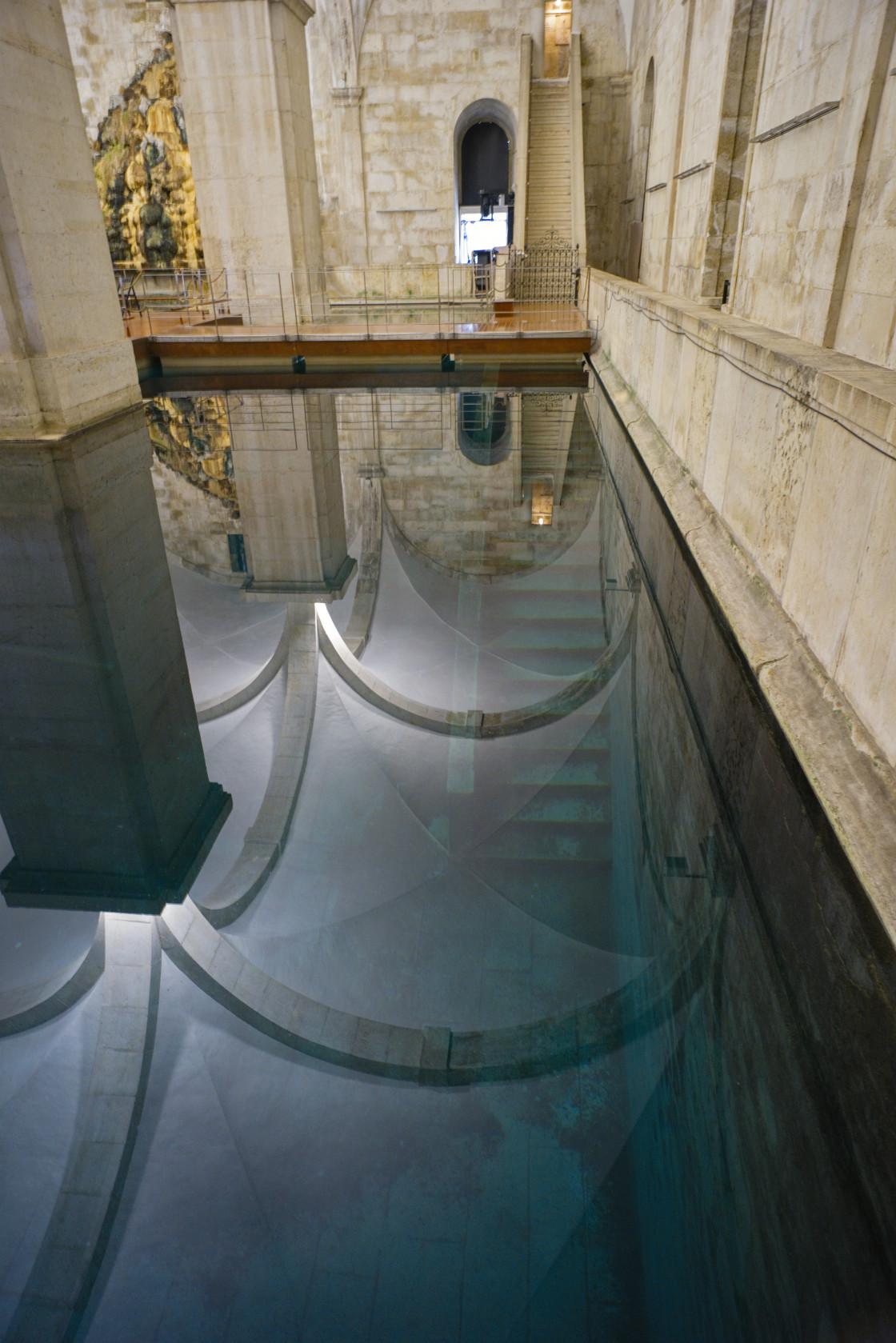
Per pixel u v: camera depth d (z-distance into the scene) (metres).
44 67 8.47
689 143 9.93
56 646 4.59
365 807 3.17
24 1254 1.56
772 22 6.11
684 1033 1.96
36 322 8.48
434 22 17.52
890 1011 2.02
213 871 2.77
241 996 2.18
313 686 4.19
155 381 13.53
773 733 3.32
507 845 2.86
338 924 2.52
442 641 4.72
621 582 5.24
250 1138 1.77
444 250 19.28
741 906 2.44
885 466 2.83
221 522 7.02
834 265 4.64
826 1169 1.60
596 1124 1.74
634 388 8.79
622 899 2.48
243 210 14.93
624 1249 1.46
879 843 2.48
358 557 6.09
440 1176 1.66
